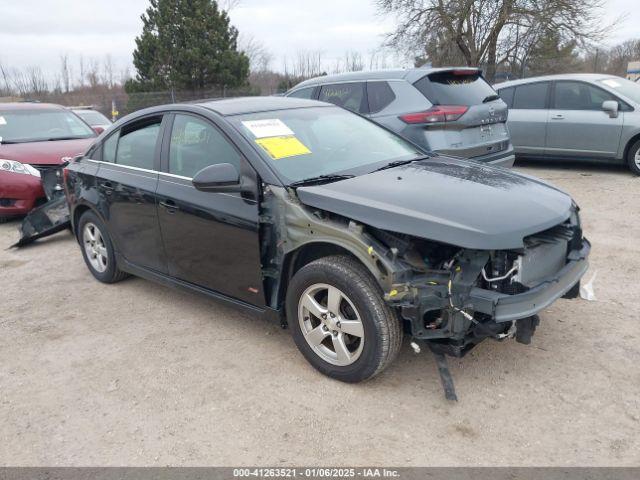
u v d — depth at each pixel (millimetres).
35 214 6664
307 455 2842
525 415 3064
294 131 4066
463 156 6672
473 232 2906
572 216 3570
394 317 3152
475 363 3582
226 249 3830
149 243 4520
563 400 3174
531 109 9711
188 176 4113
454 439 2902
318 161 3869
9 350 4121
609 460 2705
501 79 21812
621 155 8961
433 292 2975
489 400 3205
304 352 3582
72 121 9086
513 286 3057
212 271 4020
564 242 3436
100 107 27641
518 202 3262
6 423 3244
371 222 3111
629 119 8758
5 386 3635
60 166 7582
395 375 3494
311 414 3160
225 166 3596
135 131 4703
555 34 20438
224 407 3271
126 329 4363
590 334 3879
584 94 9242
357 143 4281
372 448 2865
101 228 5098
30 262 6199
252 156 3666
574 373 3426
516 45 21703
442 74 7102
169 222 4215
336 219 3318
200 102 4438
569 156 9492
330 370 3443
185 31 28375
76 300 5016
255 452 2883
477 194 3334
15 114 8703
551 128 9477
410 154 4402
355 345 3432
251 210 3615
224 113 4047
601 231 6191
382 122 7016
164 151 4340
